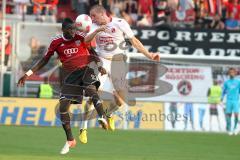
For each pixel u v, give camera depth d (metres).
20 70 54.38
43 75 54.03
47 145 39.22
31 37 56.09
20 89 54.19
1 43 54.28
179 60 56.38
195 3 63.62
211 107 55.12
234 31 60.44
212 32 60.34
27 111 52.97
